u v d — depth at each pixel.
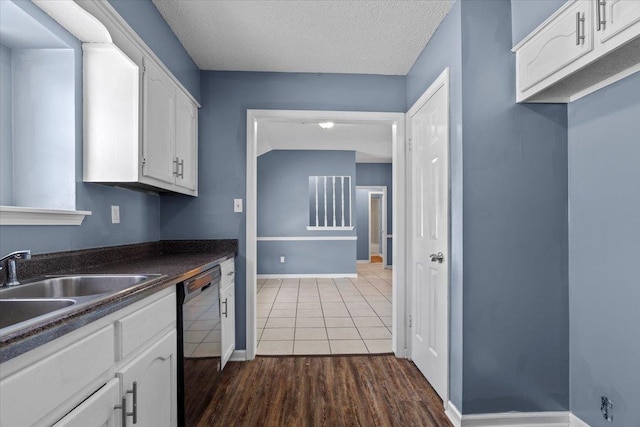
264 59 2.49
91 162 1.63
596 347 1.61
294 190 6.16
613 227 1.51
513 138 1.77
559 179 1.79
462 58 1.76
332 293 4.87
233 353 2.58
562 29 1.45
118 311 1.02
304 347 2.82
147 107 1.74
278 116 2.67
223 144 2.64
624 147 1.45
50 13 1.37
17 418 0.65
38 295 1.27
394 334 2.69
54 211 1.42
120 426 1.01
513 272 1.77
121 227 2.01
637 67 1.37
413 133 2.57
